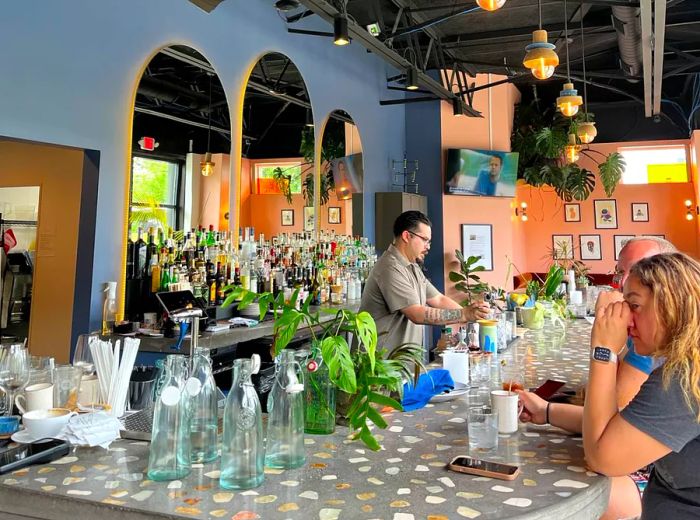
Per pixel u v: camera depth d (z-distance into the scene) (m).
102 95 2.86
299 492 1.03
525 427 1.46
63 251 2.96
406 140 7.11
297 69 4.60
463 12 4.39
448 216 6.94
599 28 5.89
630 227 9.44
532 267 9.91
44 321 2.97
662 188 9.32
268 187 4.17
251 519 0.91
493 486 1.06
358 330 1.30
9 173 3.20
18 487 1.05
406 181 6.92
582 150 9.69
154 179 3.14
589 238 9.64
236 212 3.77
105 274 2.87
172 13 3.29
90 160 2.84
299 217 4.54
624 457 1.09
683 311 1.13
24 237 3.11
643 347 1.23
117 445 1.31
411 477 1.11
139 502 0.98
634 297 1.23
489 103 7.28
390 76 6.56
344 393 1.43
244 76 3.92
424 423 1.49
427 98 5.96
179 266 2.93
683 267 1.19
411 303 2.49
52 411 1.35
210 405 1.24
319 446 1.30
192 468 1.16
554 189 9.78
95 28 2.82
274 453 1.17
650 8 4.02
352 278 4.88
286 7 3.62
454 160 6.83
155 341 2.50
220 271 3.27
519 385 1.66
